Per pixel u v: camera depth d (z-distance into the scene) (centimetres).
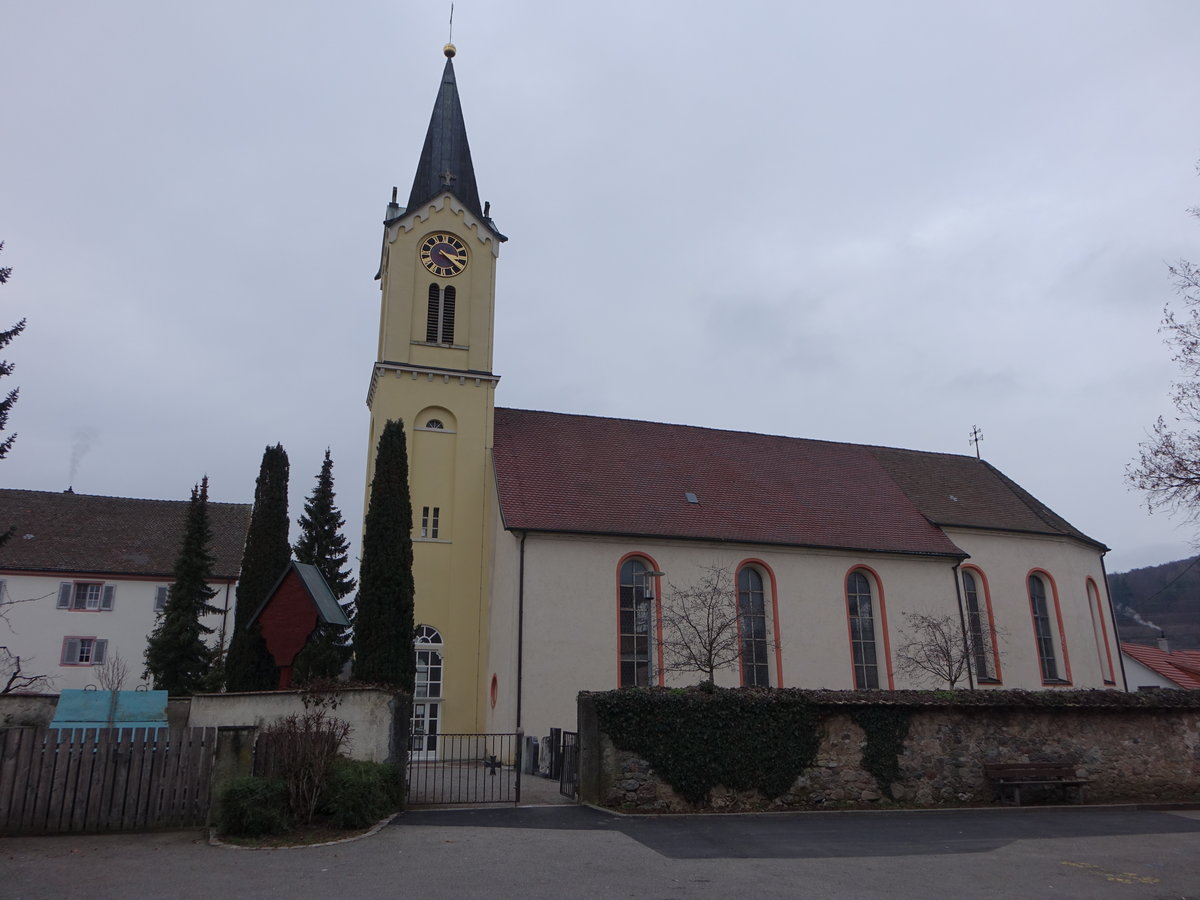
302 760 1500
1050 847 1538
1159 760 2219
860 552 3291
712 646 2747
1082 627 3588
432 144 3750
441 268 3478
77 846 1334
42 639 4222
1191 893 1220
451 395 3316
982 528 3575
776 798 1911
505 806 1786
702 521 3206
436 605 3078
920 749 2048
